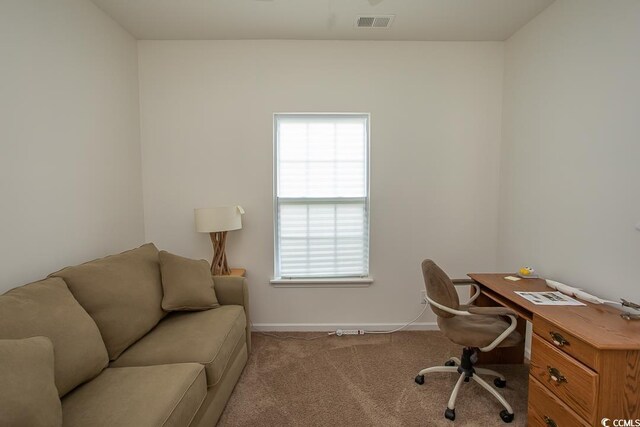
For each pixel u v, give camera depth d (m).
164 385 1.17
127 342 1.46
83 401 1.08
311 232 2.67
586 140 1.71
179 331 1.64
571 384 1.20
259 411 1.64
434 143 2.57
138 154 2.49
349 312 2.65
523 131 2.27
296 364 2.10
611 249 1.56
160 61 2.49
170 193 2.57
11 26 1.40
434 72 2.53
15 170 1.42
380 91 2.54
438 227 2.62
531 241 2.18
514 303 1.60
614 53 1.54
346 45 2.51
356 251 2.69
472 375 1.76
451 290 1.63
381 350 2.30
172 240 2.60
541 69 2.07
